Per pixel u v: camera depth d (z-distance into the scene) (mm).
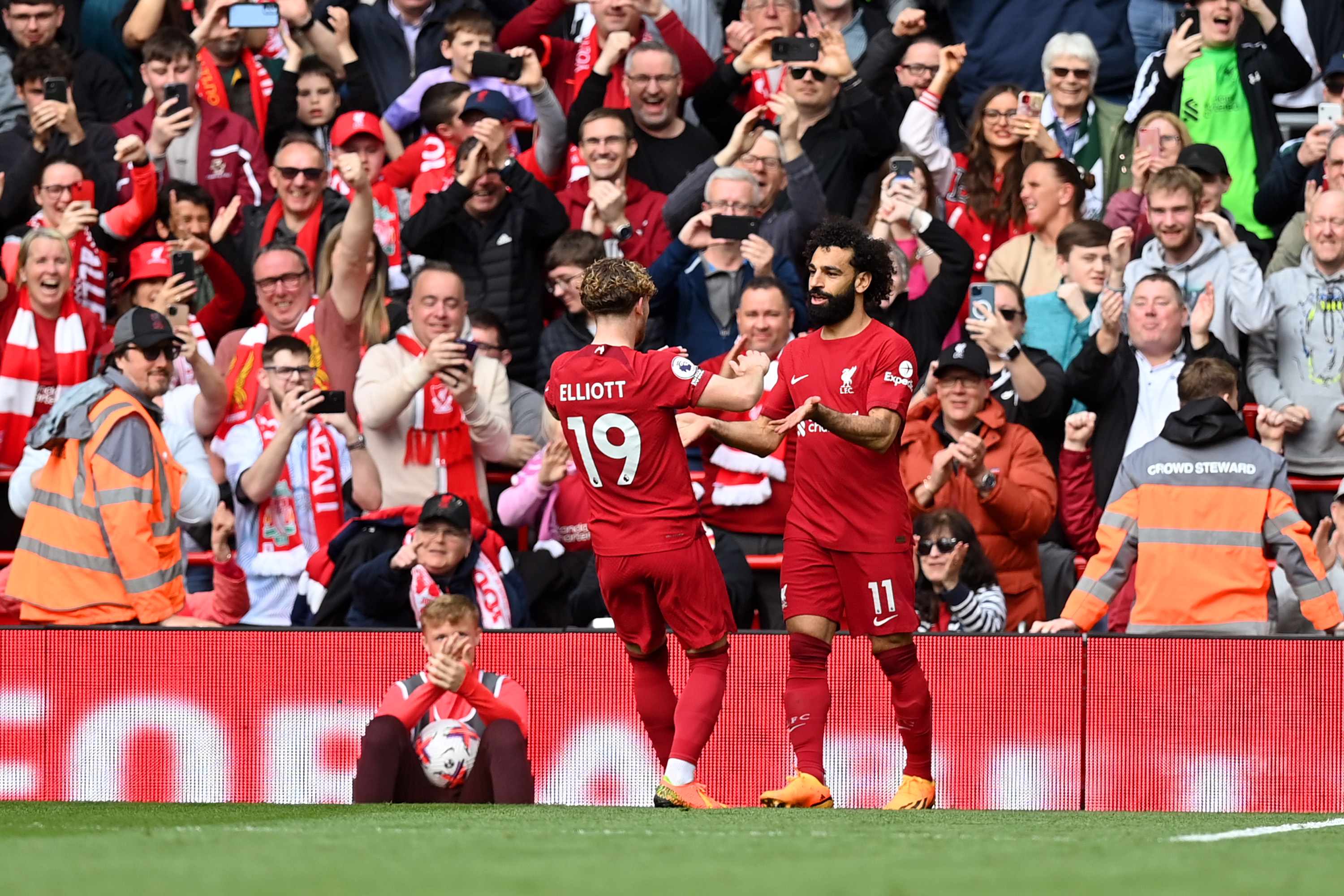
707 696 17828
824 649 18375
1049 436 26938
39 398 27531
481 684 21047
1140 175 30047
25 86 32125
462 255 28859
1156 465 22625
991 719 22422
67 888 9438
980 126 30500
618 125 29391
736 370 17594
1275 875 10461
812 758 18250
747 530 25266
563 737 22672
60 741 22938
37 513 23031
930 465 25266
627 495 17688
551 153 31719
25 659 22953
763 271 26828
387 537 24750
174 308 27766
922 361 27828
